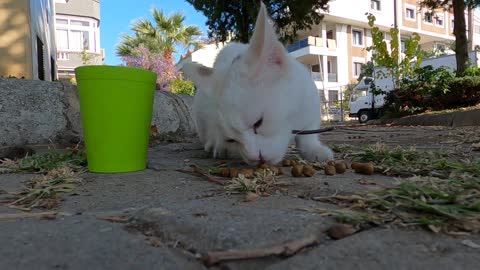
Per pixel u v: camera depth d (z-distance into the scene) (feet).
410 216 0.62
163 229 0.61
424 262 0.47
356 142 2.31
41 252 0.53
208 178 1.04
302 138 1.28
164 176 1.11
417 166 1.09
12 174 1.25
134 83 1.18
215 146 1.34
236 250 0.50
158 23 12.54
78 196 0.88
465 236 0.55
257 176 0.95
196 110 1.47
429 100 5.00
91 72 1.15
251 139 1.00
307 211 0.67
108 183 1.02
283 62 1.03
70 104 2.09
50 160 1.40
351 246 0.52
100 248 0.54
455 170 1.00
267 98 0.99
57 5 12.24
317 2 4.94
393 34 5.49
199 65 1.22
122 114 1.17
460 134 2.49
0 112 1.88
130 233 0.61
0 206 0.81
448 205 0.64
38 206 0.80
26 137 1.94
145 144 1.25
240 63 1.02
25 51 3.31
